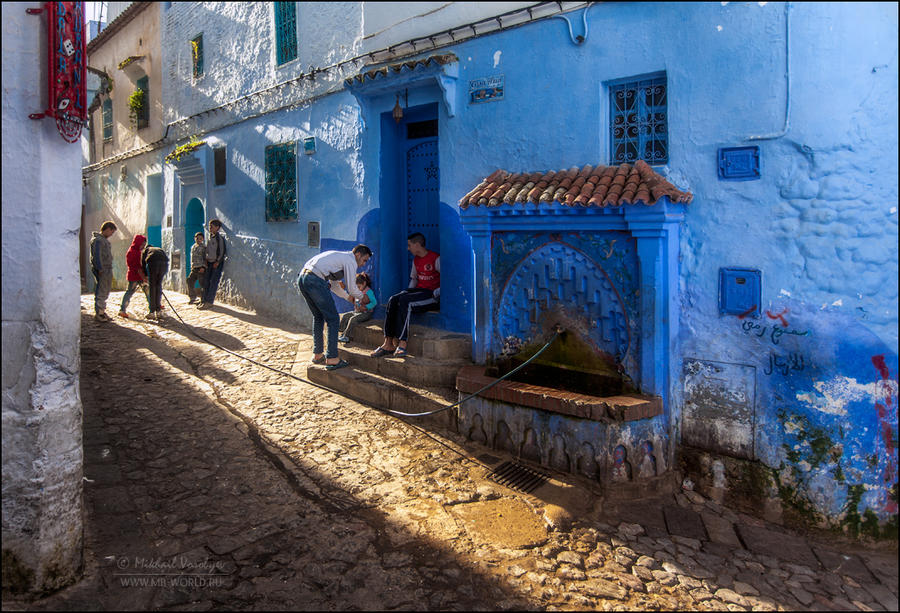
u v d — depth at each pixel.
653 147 5.14
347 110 8.16
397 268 7.97
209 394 6.43
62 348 3.23
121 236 16.70
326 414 5.97
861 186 4.09
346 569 3.56
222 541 3.78
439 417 5.67
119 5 16.45
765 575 3.72
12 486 3.09
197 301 11.70
